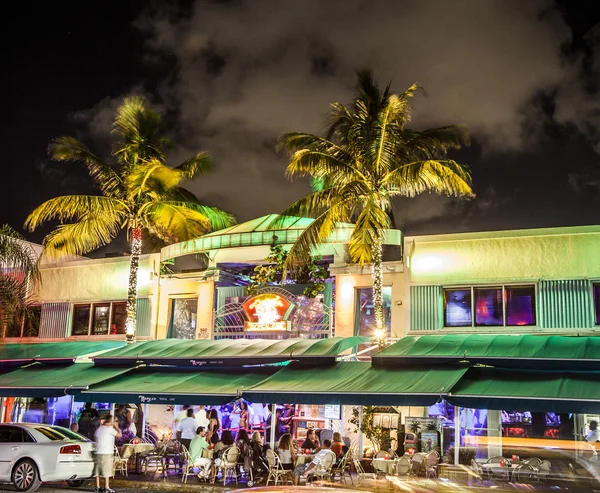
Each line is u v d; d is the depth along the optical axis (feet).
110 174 88.94
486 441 71.10
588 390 56.24
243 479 69.51
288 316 83.25
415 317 76.43
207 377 71.31
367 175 75.10
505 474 60.44
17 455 59.06
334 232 80.64
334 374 66.13
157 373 74.84
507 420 70.95
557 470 62.80
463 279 75.20
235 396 64.23
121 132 91.09
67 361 82.02
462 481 60.80
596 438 65.87
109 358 76.89
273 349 71.51
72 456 59.06
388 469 63.10
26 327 101.14
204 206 98.02
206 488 63.05
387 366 65.92
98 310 96.07
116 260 95.40
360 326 80.59
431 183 73.72
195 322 89.71
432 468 63.36
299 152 73.26
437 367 63.93
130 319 85.71
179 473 71.82
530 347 63.36
